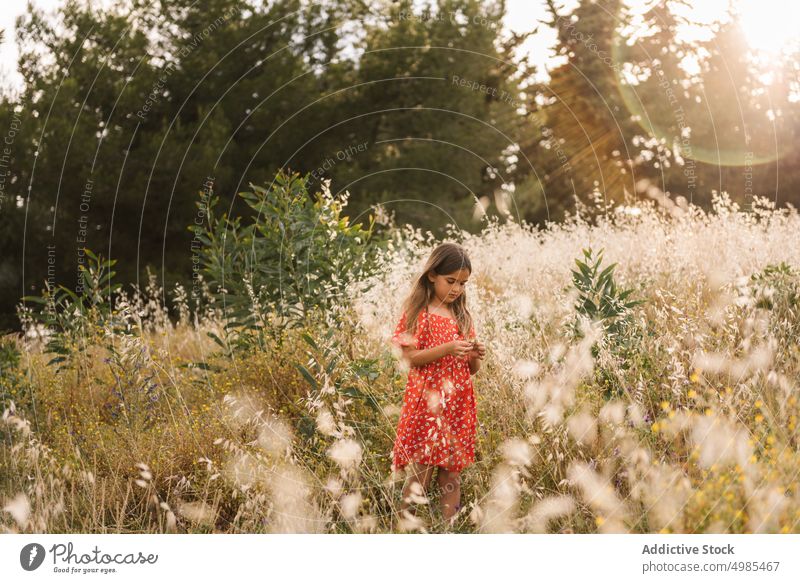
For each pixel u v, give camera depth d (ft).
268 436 12.90
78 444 13.98
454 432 11.71
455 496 11.53
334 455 10.78
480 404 14.01
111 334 17.39
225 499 12.12
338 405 11.80
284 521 10.68
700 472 10.50
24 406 15.85
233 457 12.24
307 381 14.02
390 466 12.77
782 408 11.39
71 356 17.78
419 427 11.70
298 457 12.28
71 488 12.46
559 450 11.60
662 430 11.44
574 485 11.02
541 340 15.21
